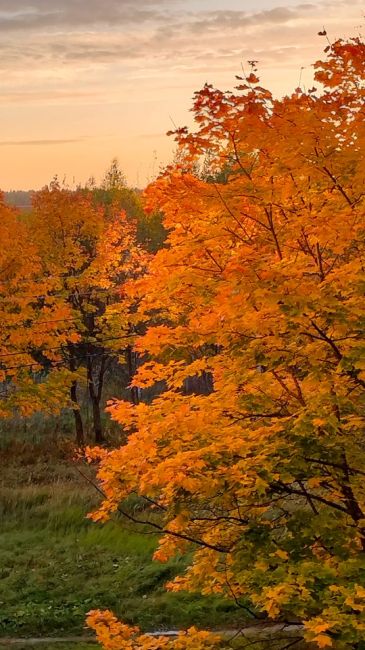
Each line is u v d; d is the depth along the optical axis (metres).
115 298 29.23
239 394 7.36
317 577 5.97
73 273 27.67
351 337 6.36
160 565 15.61
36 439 27.81
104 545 16.83
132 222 30.67
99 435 28.06
